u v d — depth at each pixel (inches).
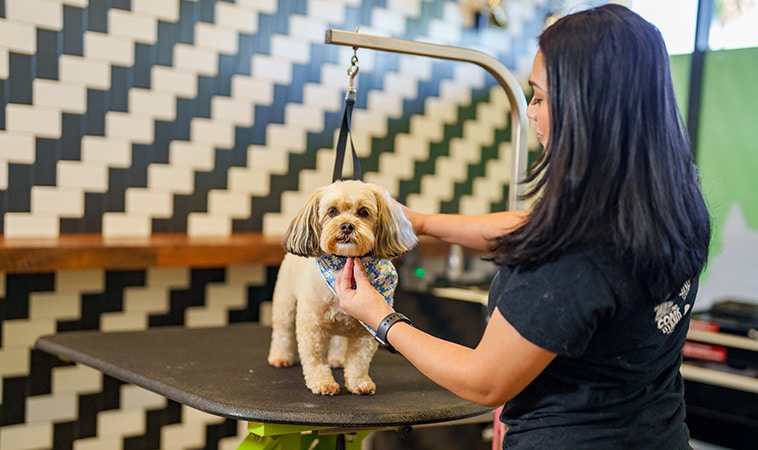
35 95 96.0
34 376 99.3
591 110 45.9
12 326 97.4
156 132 105.0
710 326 108.0
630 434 48.7
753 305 114.7
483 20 130.7
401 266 117.0
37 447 100.3
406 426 61.5
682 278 47.3
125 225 103.7
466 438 106.7
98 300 103.0
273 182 115.0
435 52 66.8
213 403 58.8
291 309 71.3
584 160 45.8
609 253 45.9
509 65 134.8
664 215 45.7
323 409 57.8
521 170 73.2
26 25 94.7
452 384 49.6
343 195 57.7
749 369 104.1
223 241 102.8
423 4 124.7
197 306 110.5
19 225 96.4
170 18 104.4
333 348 72.9
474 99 133.0
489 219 67.9
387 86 123.6
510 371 46.9
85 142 100.0
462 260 124.4
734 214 127.9
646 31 46.8
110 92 101.1
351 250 55.8
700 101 127.3
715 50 126.9
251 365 72.6
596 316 45.5
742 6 126.9
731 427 106.0
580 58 46.3
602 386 48.4
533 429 49.9
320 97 117.6
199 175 108.9
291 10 113.7
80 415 103.0
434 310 108.7
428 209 130.0
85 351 77.5
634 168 45.7
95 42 99.4
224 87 109.5
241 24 109.9
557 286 45.7
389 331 53.5
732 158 127.6
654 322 48.2
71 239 96.1
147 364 72.1
